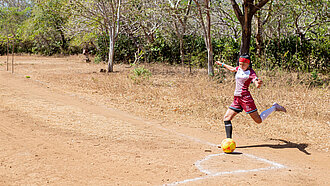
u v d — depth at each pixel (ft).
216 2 66.59
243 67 20.04
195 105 33.09
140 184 14.30
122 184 14.25
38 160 16.88
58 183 14.08
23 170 15.43
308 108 31.32
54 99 34.94
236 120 27.73
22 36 128.88
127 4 64.64
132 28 79.46
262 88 41.57
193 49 73.67
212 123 27.04
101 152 18.71
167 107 32.55
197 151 19.74
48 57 122.31
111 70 64.03
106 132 23.12
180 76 56.18
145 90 41.50
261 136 23.56
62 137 21.38
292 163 17.90
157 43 80.38
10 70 63.21
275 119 28.17
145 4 65.51
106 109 31.42
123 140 21.39
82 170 15.78
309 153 19.85
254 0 54.24
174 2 65.67
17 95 35.83
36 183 13.98
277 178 15.35
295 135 23.67
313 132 24.26
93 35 86.53
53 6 75.56
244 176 15.52
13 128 23.02
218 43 73.67
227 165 17.19
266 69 52.11
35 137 21.11
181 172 15.93
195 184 14.40
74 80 50.21
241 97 20.21
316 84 45.80
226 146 19.35
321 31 60.64
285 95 38.06
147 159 17.79
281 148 20.79
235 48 66.23
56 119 26.11
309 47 59.16
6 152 17.97
